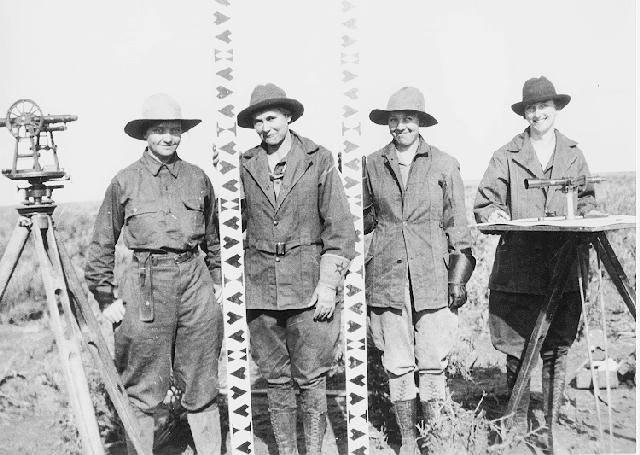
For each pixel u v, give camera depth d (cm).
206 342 361
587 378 444
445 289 376
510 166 402
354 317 383
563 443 392
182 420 411
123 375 362
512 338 400
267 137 362
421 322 380
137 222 353
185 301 355
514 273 395
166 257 353
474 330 494
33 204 343
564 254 359
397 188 379
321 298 355
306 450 374
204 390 364
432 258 375
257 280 365
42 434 404
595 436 398
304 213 361
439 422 383
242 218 376
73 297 367
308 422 362
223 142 377
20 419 418
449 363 467
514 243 396
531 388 435
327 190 361
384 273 378
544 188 396
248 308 367
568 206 373
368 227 392
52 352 470
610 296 484
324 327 361
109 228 359
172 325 355
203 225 365
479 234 529
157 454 393
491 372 466
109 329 476
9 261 344
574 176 396
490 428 402
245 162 371
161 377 359
